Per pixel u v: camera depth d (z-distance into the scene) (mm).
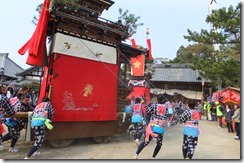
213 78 16922
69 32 7004
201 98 25703
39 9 7398
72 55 6898
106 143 7684
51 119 5977
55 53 6547
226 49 16875
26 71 13094
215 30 15938
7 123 6102
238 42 14898
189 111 5430
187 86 28281
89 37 7469
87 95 7094
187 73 29781
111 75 7840
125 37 8195
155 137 5418
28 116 5945
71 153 6109
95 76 7367
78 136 6859
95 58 7449
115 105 7871
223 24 14375
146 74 12914
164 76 29906
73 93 6770
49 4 6418
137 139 7309
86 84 7102
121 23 8273
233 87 15062
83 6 8602
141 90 12719
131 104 8383
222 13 14727
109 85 7738
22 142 7316
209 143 8445
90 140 7969
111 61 7922
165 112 5598
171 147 7477
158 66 32906
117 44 8281
